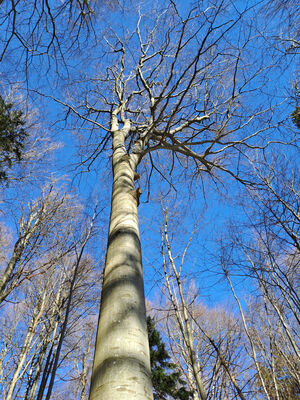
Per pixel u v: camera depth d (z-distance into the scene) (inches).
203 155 221.3
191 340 129.3
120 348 54.5
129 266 77.8
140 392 46.6
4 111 253.9
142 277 79.2
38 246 235.1
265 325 163.3
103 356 54.0
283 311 161.0
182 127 228.8
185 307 152.4
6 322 272.5
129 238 89.7
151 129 192.9
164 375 258.5
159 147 207.3
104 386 47.4
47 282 226.1
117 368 50.1
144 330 62.2
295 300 145.2
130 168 148.2
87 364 283.4
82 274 225.1
